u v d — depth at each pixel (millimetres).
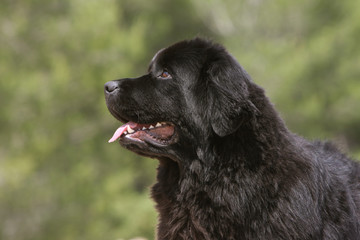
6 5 17953
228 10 22812
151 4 23344
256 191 4930
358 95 17797
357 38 18219
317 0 20125
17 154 16766
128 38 18016
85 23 17594
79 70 17312
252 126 5008
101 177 17219
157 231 5648
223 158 5078
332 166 5559
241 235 5000
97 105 17562
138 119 5500
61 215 16672
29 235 16562
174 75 5387
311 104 17594
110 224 16547
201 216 5207
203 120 5176
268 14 21656
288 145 5047
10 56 17203
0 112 16500
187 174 5309
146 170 18234
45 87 16781
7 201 16422
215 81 5094
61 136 17234
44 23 17656
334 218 5055
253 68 18578
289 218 4801
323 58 18047
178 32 23797
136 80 5574
